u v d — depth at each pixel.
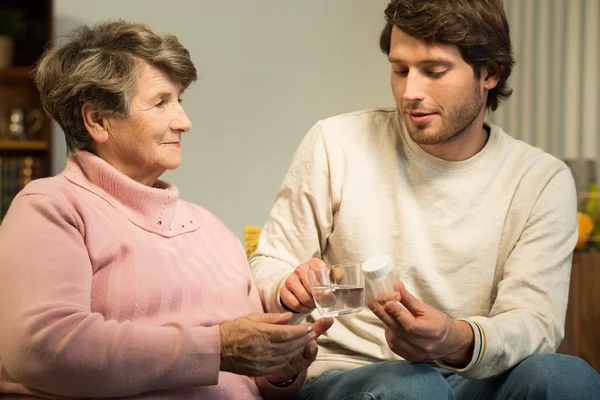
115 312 1.71
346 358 2.15
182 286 1.82
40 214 1.68
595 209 4.34
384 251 2.20
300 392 2.08
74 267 1.65
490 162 2.23
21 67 4.86
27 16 4.91
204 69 4.96
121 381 1.58
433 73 2.05
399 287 1.75
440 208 2.19
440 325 1.75
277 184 5.02
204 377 1.61
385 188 2.23
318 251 2.27
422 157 2.20
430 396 1.75
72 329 1.56
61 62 1.88
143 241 1.81
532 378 1.87
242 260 2.09
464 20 2.02
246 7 5.00
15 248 1.63
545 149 5.01
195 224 2.01
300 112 5.05
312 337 1.68
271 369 1.65
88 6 4.88
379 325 2.16
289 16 5.04
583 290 4.02
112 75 1.84
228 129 4.99
